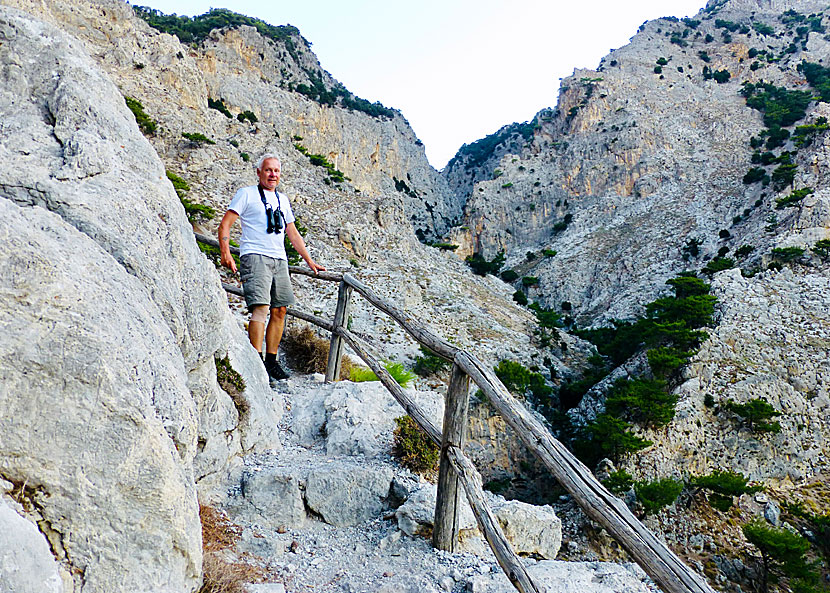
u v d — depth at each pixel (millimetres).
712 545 31219
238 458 4598
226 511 4125
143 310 2699
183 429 2637
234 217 5668
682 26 158375
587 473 2574
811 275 55656
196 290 3807
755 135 111938
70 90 3438
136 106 51469
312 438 5379
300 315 7070
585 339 65812
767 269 58562
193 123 59625
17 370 1995
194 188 48375
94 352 2135
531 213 117062
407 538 4012
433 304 53125
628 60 142750
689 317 47531
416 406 4609
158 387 2498
